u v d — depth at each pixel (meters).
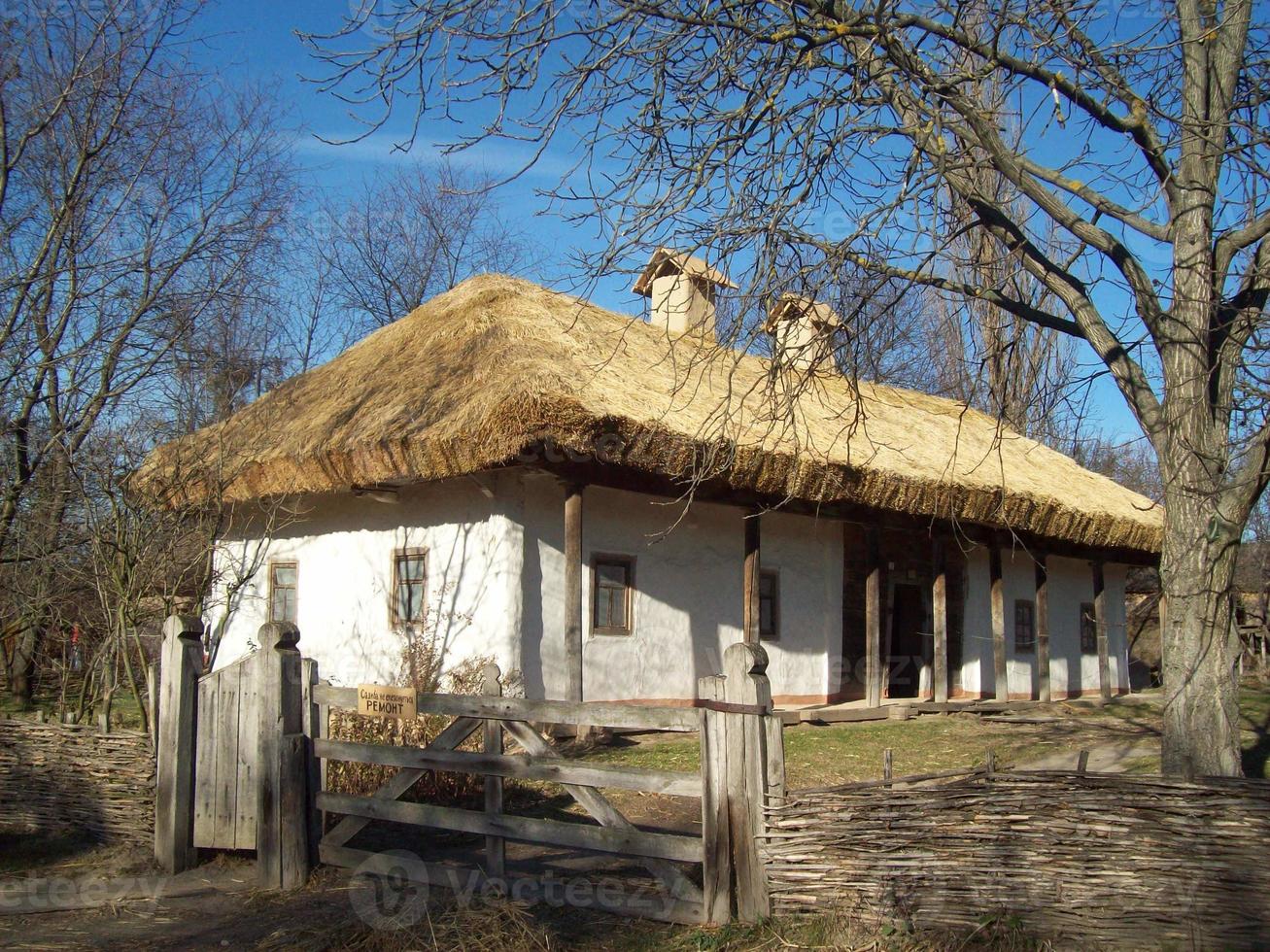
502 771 5.66
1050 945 4.39
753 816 4.96
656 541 13.21
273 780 6.20
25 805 7.22
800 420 13.54
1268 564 17.89
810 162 6.96
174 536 10.35
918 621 19.39
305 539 14.38
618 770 5.33
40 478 11.56
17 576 11.84
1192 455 6.07
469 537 12.20
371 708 6.11
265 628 6.36
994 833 4.59
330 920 5.40
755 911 4.93
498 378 10.98
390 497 12.81
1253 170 6.02
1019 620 19.84
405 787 5.98
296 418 13.65
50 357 11.07
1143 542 18.56
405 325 15.09
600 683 12.43
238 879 6.29
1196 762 5.86
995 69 6.78
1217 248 6.42
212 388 12.43
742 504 13.14
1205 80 6.41
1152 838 4.37
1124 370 6.57
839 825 4.84
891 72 6.93
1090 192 6.62
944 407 19.86
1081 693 21.16
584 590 12.40
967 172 7.38
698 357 7.62
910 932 4.61
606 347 12.81
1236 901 4.23
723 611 14.12
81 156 11.43
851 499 12.80
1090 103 6.66
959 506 14.27
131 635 9.14
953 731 13.52
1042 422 9.78
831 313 7.60
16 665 14.33
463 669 11.33
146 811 6.90
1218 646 5.94
